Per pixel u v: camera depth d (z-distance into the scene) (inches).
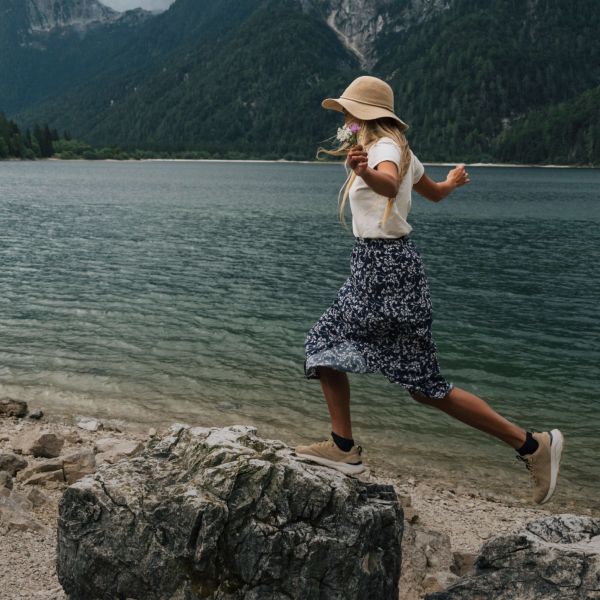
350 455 147.6
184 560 135.2
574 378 526.3
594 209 2541.8
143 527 136.7
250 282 888.9
